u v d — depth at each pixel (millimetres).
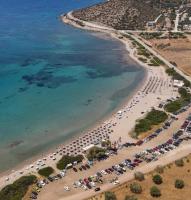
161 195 124125
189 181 131500
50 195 127562
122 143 158875
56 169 142250
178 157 146750
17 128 173250
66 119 182250
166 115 181375
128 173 137750
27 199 125438
